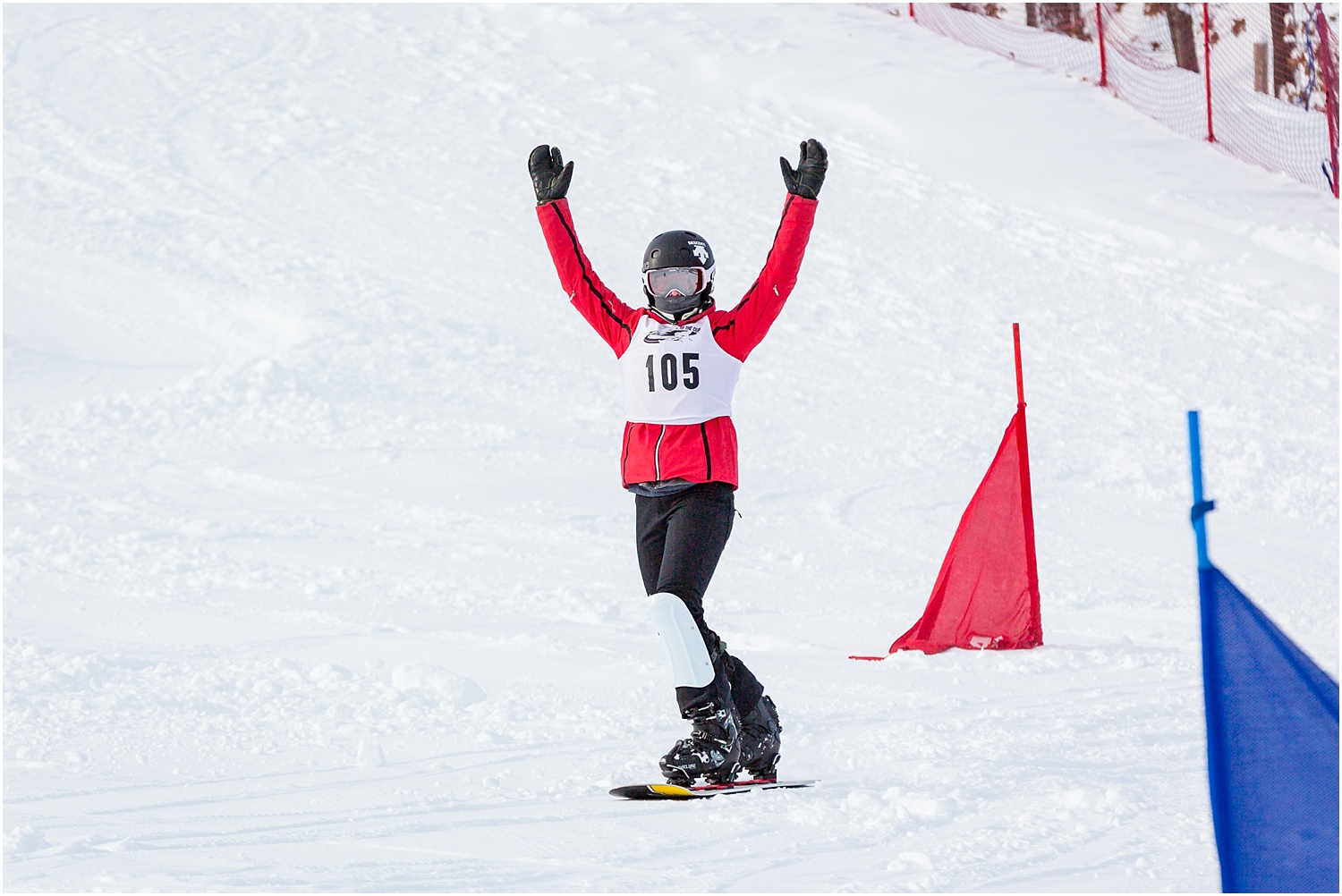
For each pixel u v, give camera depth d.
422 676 15.58
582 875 8.39
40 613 20.89
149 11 82.44
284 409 37.31
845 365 41.25
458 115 66.38
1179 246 50.09
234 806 10.45
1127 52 69.31
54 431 35.97
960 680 16.02
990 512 18.42
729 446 11.23
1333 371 40.12
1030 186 55.75
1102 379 39.75
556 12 78.81
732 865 8.59
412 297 47.34
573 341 43.78
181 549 25.64
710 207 55.47
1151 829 9.15
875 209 54.22
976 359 41.56
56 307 47.97
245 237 53.41
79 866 8.61
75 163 61.56
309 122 65.88
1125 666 16.80
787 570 24.31
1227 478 30.91
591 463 33.06
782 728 13.36
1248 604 6.14
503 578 23.50
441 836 9.37
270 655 17.80
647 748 12.52
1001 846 8.83
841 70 68.44
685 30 75.25
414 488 30.92
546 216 12.16
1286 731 6.05
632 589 22.58
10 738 13.24
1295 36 63.72
